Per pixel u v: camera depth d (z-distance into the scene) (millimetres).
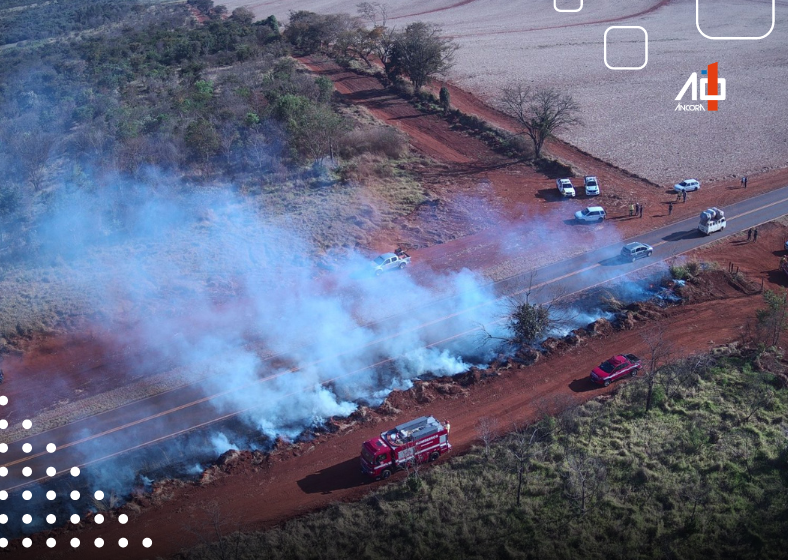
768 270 58031
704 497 33938
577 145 89500
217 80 113562
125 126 83312
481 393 44438
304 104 85938
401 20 195000
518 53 144875
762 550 30906
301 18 144500
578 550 31531
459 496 35062
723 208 69438
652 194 73562
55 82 117938
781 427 38969
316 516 34562
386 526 33500
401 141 86562
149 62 128125
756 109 101000
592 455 37281
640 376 44625
